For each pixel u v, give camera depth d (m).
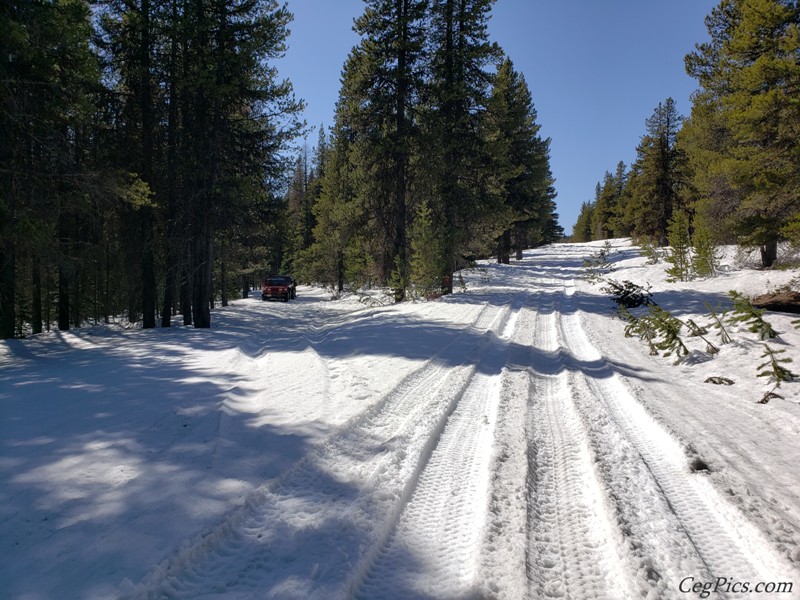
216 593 2.27
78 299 21.16
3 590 2.17
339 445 4.33
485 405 5.71
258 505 3.16
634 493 3.34
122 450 4.04
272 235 20.70
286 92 16.61
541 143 34.62
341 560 2.53
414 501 3.34
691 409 5.39
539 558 2.66
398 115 19.70
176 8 15.73
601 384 6.63
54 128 12.06
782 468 3.80
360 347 9.83
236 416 5.16
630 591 2.34
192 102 16.41
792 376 6.48
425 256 18.95
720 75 18.59
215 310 26.25
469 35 20.48
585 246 49.59
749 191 16.28
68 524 2.79
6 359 10.51
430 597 2.32
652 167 34.00
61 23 11.10
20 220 10.16
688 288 15.89
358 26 19.62
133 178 14.63
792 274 14.56
